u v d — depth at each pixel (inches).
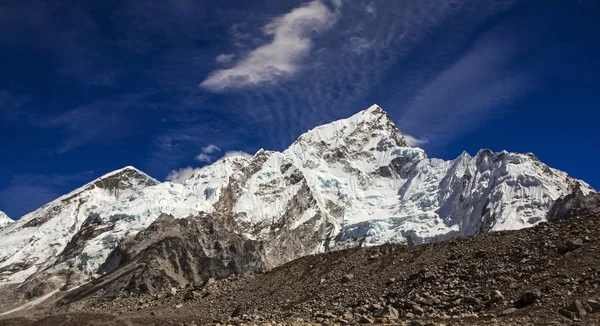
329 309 3243.1
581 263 2630.4
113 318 3961.6
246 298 4030.5
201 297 4338.1
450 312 2623.0
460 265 3147.1
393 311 2738.7
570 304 2244.1
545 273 2662.4
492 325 2156.7
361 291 3408.0
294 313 3336.6
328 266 4089.6
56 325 3961.6
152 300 4645.7
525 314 2330.2
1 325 4079.7
